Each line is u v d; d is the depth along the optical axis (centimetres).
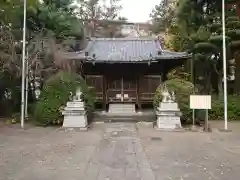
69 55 1903
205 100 1272
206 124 1279
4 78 1839
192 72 1962
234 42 1633
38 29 1884
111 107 1931
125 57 1944
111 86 1980
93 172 659
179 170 676
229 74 1986
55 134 1191
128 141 1044
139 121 1584
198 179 608
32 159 778
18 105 1916
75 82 1495
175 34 2309
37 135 1166
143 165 721
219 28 1623
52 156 812
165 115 1316
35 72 1709
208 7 1880
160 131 1268
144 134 1194
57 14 1941
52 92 1424
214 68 1934
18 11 1683
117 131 1270
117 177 622
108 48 2138
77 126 1335
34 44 1708
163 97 1364
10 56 1575
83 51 2033
